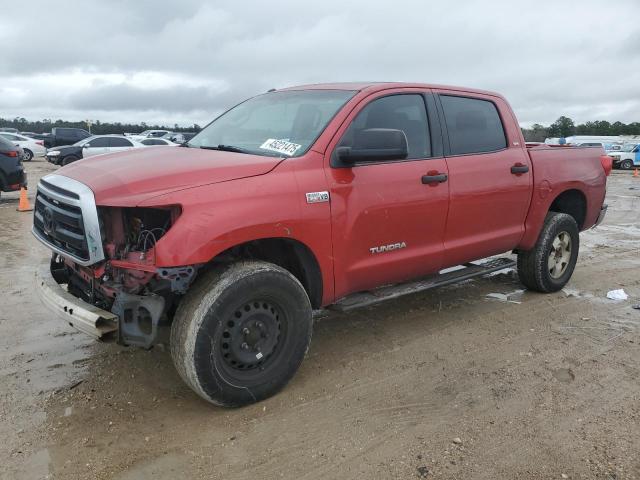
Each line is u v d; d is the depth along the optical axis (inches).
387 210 159.3
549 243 223.1
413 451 119.4
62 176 142.1
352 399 141.6
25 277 246.5
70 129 1327.5
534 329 192.4
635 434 126.3
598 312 212.1
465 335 185.9
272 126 165.9
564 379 153.9
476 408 137.6
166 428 127.2
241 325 131.2
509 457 117.3
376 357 167.0
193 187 126.2
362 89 165.8
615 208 591.8
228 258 137.5
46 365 157.8
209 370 126.2
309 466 114.3
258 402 138.9
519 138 209.6
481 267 211.0
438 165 175.5
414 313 207.2
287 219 136.0
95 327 121.1
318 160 146.4
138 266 122.9
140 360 161.9
